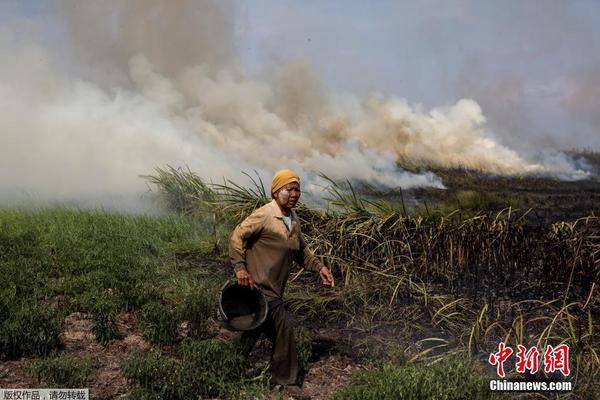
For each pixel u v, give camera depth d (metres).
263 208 4.50
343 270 7.08
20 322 4.91
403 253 7.25
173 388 4.17
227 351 4.62
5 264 6.61
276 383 4.48
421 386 4.18
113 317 5.29
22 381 4.39
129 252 7.50
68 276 6.50
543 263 6.91
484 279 7.09
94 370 4.64
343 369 4.89
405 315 6.02
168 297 6.16
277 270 4.48
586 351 5.09
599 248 6.64
